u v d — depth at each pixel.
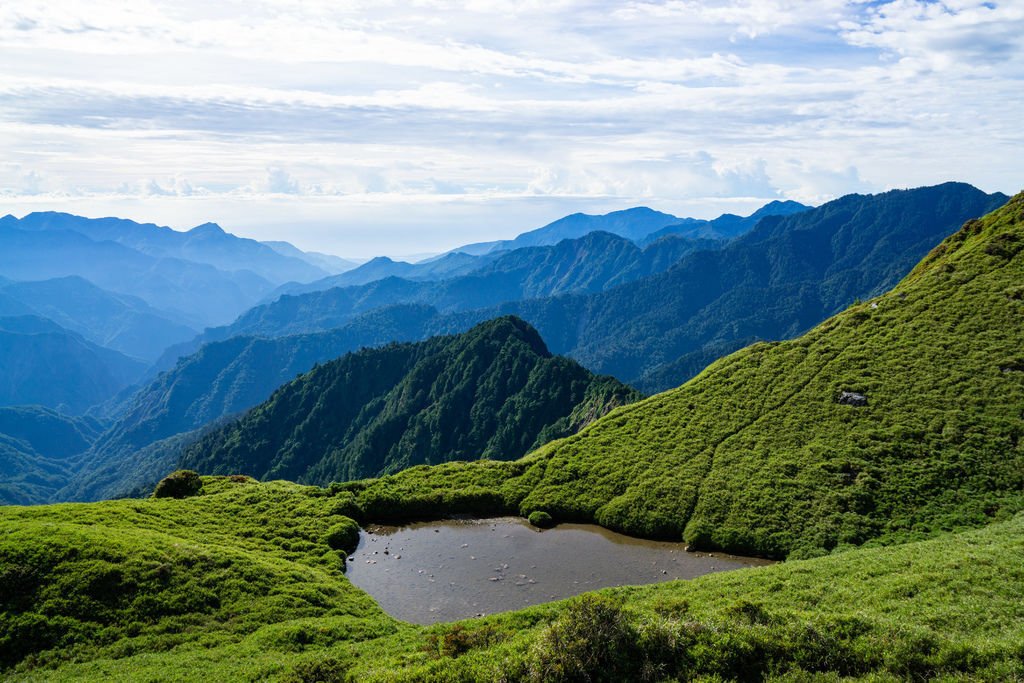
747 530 48.47
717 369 79.12
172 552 43.00
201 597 38.81
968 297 71.25
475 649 27.22
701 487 55.09
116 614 36.38
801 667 22.80
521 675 23.77
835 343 73.75
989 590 27.00
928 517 45.03
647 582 43.16
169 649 34.00
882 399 60.44
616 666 23.77
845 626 24.58
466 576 45.47
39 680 30.64
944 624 24.67
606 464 62.94
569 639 24.77
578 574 45.00
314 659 30.66
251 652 32.81
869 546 43.00
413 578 45.44
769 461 56.38
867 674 21.66
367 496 60.00
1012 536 34.94
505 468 67.12
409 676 24.98
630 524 53.16
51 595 36.81
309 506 58.41
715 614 27.69
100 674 30.72
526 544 51.38
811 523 47.41
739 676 23.09
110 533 44.41
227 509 57.28
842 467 52.75
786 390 67.75
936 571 30.34
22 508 51.59
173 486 62.72
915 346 66.69
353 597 41.66
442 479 65.12
